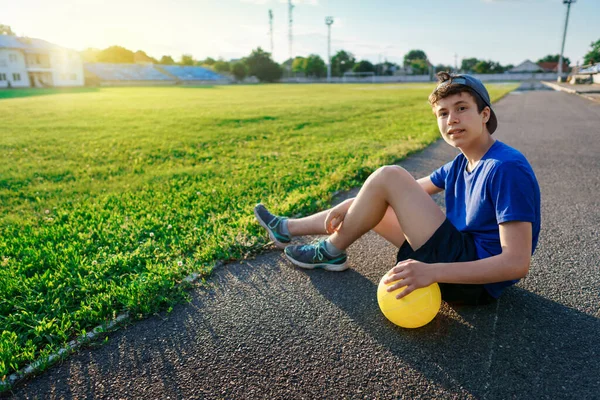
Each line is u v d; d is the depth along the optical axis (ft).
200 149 26.25
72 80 203.82
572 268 9.71
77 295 8.60
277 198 15.05
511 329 7.45
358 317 7.95
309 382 6.30
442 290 7.55
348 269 9.84
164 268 9.61
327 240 9.45
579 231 12.01
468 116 6.68
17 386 6.31
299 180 17.67
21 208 14.90
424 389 6.11
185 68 283.18
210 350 7.08
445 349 6.96
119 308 8.25
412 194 7.38
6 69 181.68
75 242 11.23
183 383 6.34
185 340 7.36
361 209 8.16
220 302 8.55
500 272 6.33
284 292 8.89
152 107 60.34
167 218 13.21
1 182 18.37
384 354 6.88
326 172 18.81
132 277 9.31
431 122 38.32
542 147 25.46
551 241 11.33
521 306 8.16
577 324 7.57
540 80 231.50
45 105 63.82
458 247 7.06
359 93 105.81
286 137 30.73
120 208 14.60
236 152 25.08
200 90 135.13
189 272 9.62
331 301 8.52
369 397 5.98
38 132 33.91
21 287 8.79
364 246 11.10
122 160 23.27
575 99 69.26
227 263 10.23
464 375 6.36
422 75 283.18
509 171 6.30
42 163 22.35
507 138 29.12
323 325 7.72
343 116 45.60
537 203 6.53
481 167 6.82
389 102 68.74
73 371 6.63
